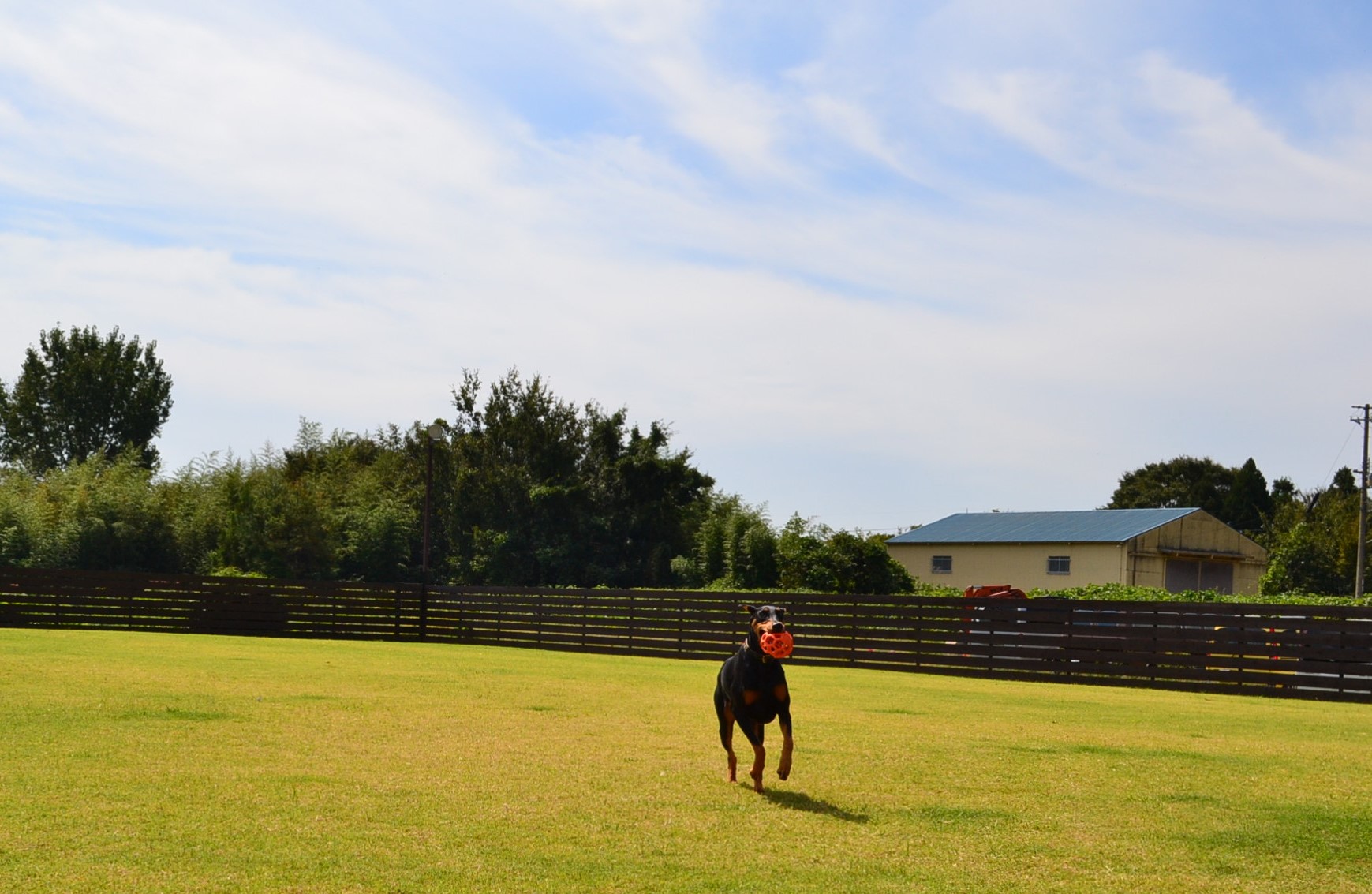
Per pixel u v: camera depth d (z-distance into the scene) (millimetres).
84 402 54062
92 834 6148
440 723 11125
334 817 6719
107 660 17656
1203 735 11750
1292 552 47281
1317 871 6125
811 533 35562
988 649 20188
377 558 40812
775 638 7461
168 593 28297
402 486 45375
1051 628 19516
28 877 5336
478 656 22344
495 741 9953
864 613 21703
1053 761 9406
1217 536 45938
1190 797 7953
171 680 14602
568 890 5379
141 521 38312
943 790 8031
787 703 7848
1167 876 5949
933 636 20828
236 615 28359
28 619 27781
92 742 9211
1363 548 43594
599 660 22156
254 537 38406
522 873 5621
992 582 44469
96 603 28078
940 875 5812
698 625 23750
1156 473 79812
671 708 13078
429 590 28281
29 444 53969
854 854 6188
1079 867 6055
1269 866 6195
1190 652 18047
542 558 42719
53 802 6902
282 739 9688
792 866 5898
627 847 6195
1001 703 14977
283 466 42750
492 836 6363
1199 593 28312
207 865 5625
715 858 6031
